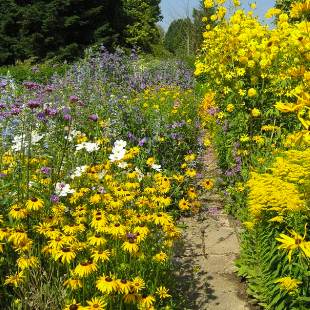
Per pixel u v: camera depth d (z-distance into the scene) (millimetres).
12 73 11984
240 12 6801
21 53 25359
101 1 26047
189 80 14172
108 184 3723
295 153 3121
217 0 6914
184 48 28266
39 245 2844
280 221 2787
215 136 6770
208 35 7621
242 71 6152
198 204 4848
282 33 5961
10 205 3119
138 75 10891
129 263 2840
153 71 13602
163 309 2875
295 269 2586
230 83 6668
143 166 5539
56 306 2441
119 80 10133
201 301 3395
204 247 4355
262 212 3111
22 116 4219
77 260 2803
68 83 7949
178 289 3514
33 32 25109
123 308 2594
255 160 4953
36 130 4660
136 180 4246
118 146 4273
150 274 2908
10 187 3422
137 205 3553
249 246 3760
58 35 24828
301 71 3258
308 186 2816
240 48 6504
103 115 6406
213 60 7598
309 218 2705
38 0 24938
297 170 2906
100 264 2492
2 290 2607
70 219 3145
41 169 3740
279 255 2842
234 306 3350
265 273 3258
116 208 3080
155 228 3322
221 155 6105
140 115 6504
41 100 5836
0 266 2666
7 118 4590
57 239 2443
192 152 6633
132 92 9242
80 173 3854
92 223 2602
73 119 5738
